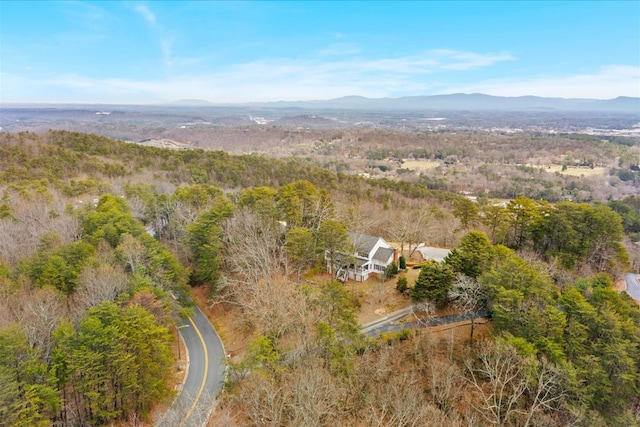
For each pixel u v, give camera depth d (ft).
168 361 123.13
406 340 134.62
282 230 194.39
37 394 97.19
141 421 117.08
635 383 105.91
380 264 187.21
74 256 154.20
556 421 101.76
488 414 106.93
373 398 102.42
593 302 128.57
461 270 155.12
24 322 115.85
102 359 108.58
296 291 146.10
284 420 99.76
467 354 126.62
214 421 111.65
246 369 119.85
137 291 134.10
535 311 119.24
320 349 113.60
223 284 164.55
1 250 166.09
